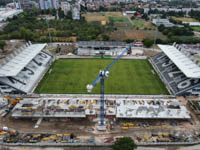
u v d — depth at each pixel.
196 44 166.12
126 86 94.81
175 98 85.00
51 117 72.00
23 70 100.50
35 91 89.69
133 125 68.75
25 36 165.50
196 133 64.62
